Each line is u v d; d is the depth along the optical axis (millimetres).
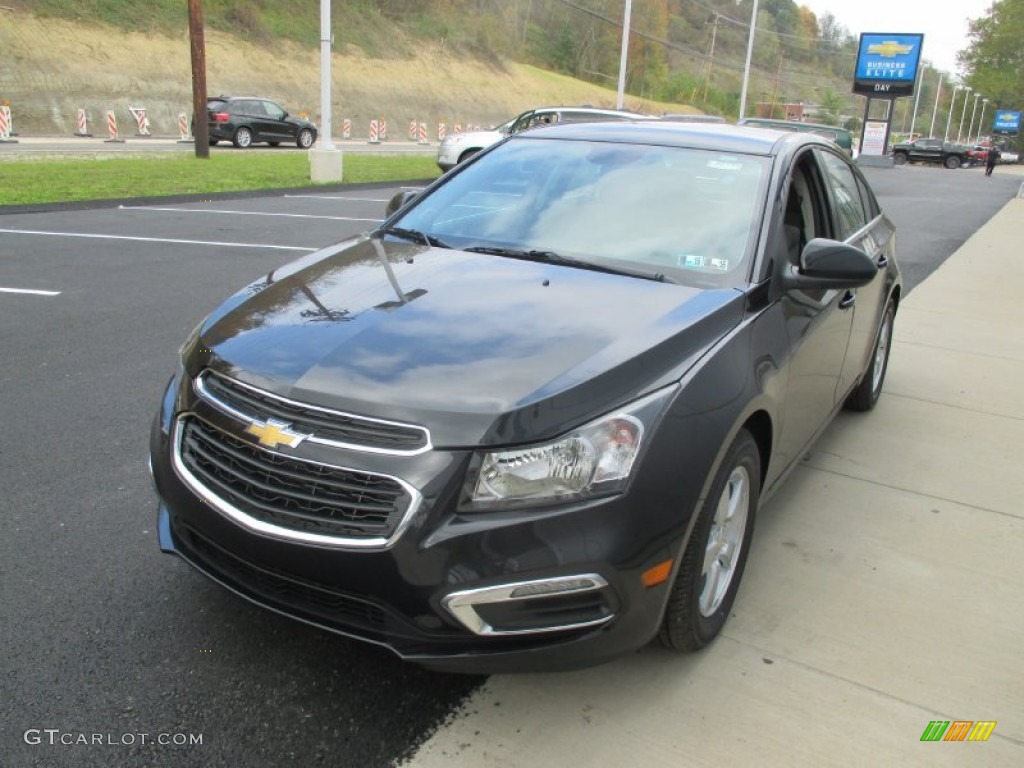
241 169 19828
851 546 3867
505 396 2432
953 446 5148
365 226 12445
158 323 6723
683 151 3971
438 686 2795
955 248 13727
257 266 9109
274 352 2697
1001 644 3184
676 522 2504
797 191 3902
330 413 2451
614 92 85062
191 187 15719
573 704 2742
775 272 3375
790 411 3395
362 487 2389
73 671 2758
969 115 137375
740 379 2842
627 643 2527
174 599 3150
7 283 7824
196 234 11070
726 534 3000
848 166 5020
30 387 5211
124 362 5754
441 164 21312
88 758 2422
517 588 2344
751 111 109750
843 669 2984
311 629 3025
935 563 3754
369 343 2701
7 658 2795
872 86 47375
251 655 2881
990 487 4582
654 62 98125
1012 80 112750
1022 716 2805
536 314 2900
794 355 3316
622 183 3848
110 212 12734
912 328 8133
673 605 2709
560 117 19703
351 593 2422
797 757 2566
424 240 3758
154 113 37312
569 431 2412
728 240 3445
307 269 3465
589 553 2357
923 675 2977
